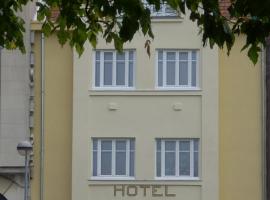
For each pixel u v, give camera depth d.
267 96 40.72
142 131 40.81
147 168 40.69
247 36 12.66
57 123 41.12
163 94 40.81
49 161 40.91
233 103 40.88
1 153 40.59
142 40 40.88
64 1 13.89
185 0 13.48
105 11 12.84
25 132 40.88
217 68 40.88
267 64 40.72
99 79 41.06
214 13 12.84
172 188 40.59
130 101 40.91
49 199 40.72
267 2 11.48
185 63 41.03
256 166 40.56
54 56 41.22
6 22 14.91
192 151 40.78
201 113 40.81
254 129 40.75
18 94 40.91
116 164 40.78
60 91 41.19
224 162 40.62
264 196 40.34
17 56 40.94
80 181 40.59
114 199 40.59
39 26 40.94
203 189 40.47
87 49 40.94
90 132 40.88
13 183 40.56
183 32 40.91
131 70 41.09
